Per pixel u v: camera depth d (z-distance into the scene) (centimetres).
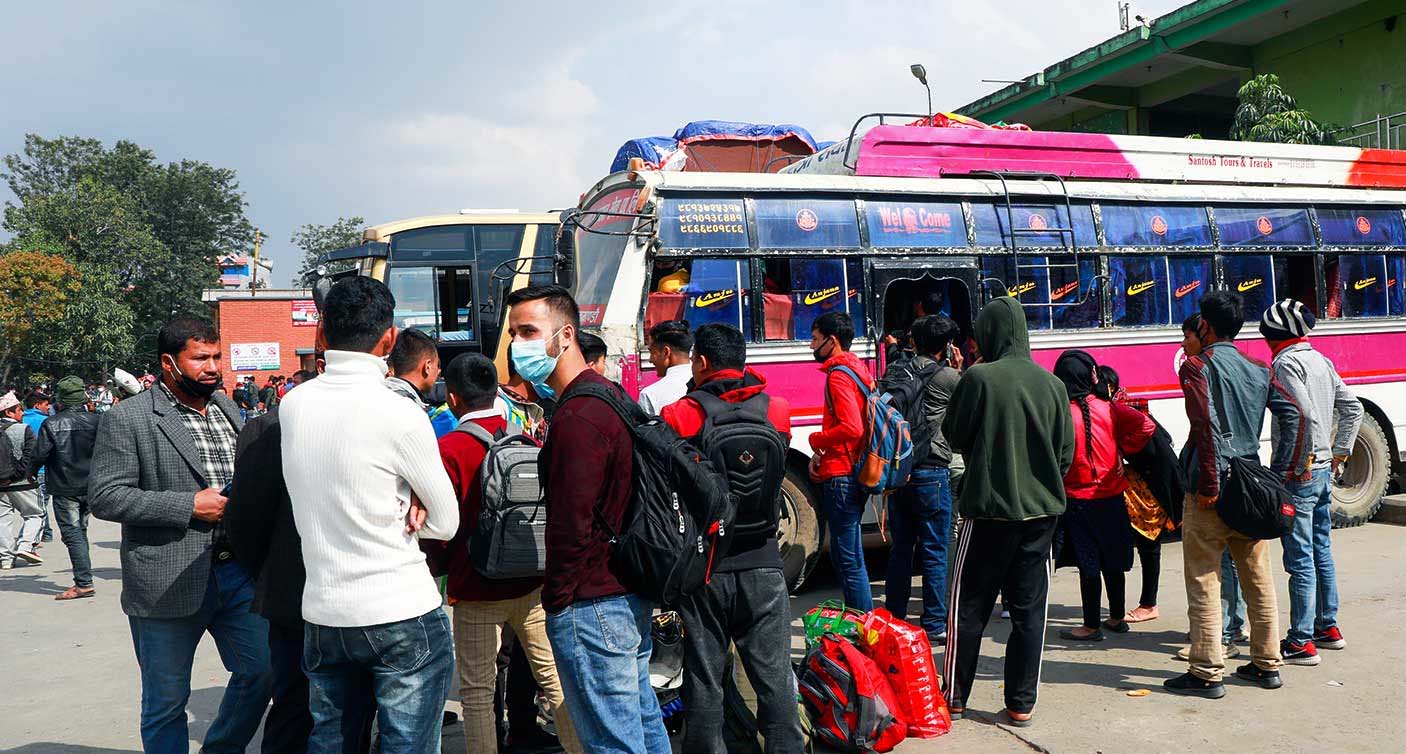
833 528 544
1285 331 512
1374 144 2161
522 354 311
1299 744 413
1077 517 579
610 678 290
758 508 342
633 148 1002
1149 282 867
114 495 342
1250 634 485
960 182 817
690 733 338
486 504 348
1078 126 3080
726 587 337
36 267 4591
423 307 1394
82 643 688
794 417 727
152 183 6525
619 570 292
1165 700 472
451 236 1426
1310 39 2333
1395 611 604
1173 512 605
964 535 458
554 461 285
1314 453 507
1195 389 465
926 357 599
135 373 5541
